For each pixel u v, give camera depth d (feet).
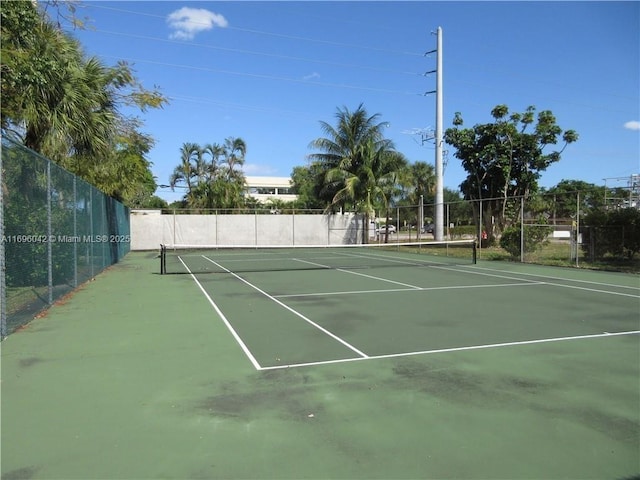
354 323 27.58
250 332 25.30
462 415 14.48
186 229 112.47
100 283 46.37
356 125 113.09
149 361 20.01
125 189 83.76
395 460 11.84
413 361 19.97
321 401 15.58
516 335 24.53
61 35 41.63
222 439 12.94
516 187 106.52
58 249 35.29
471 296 37.78
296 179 284.61
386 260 77.82
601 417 14.35
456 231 118.11
